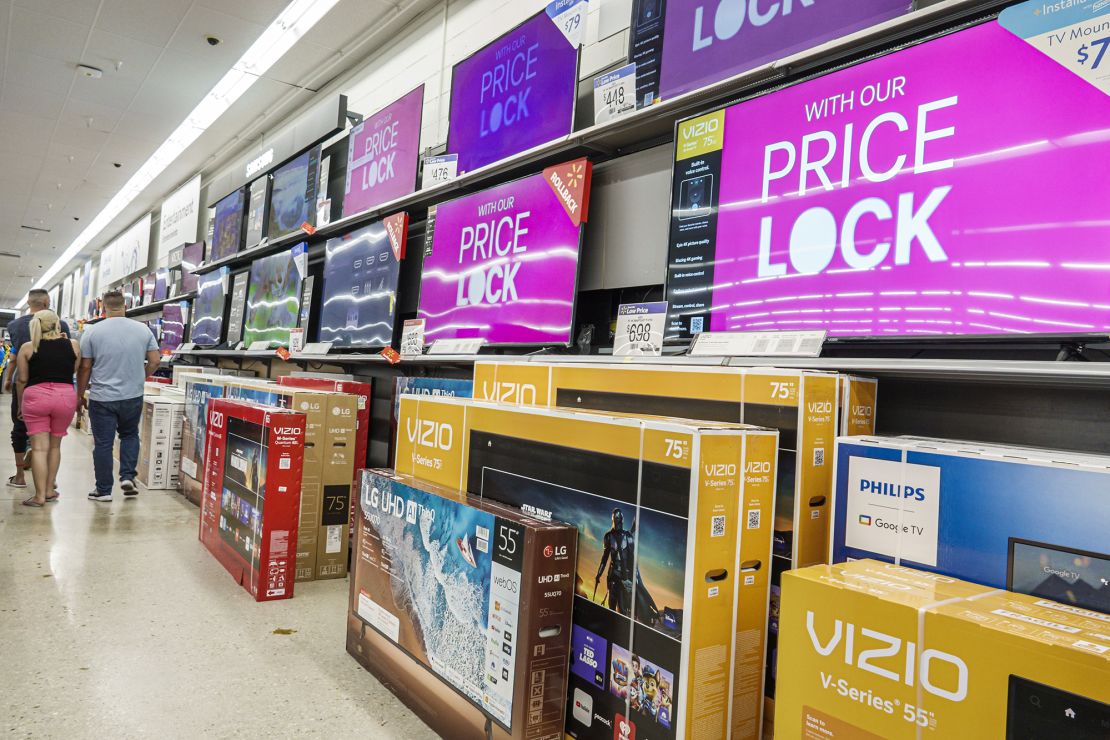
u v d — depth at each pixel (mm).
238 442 2852
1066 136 1406
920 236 1622
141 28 5508
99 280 16469
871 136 1751
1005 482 1121
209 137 8188
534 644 1365
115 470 5430
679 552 1243
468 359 3143
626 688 1321
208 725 1616
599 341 2949
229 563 2814
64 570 2740
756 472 1335
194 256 8680
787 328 1889
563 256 2762
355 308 4332
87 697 1719
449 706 1576
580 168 2732
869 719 956
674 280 2252
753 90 2166
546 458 1574
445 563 1640
